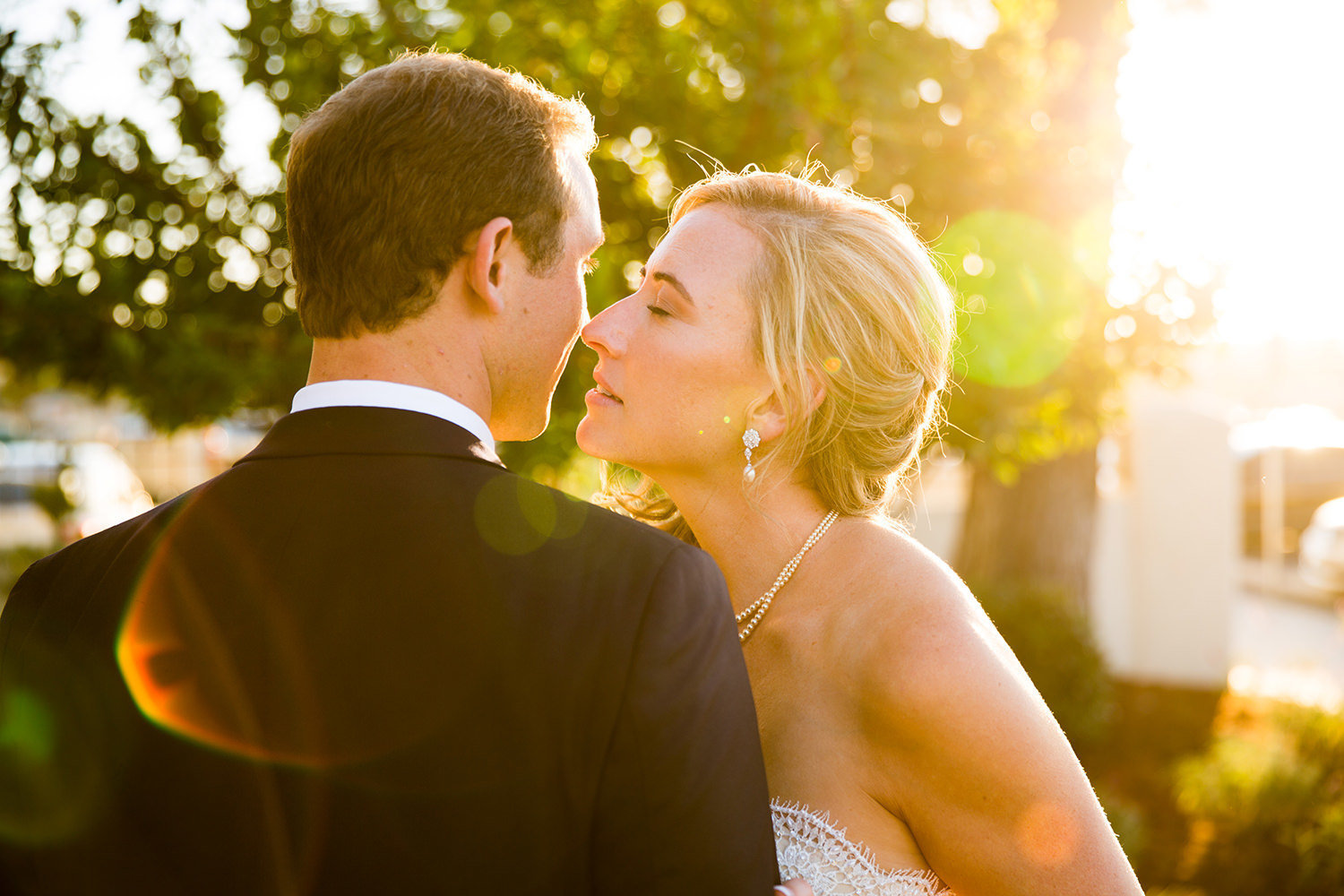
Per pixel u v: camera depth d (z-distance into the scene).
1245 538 13.20
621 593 0.96
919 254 1.56
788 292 1.47
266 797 0.92
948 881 1.34
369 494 0.99
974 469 7.34
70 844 0.98
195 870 0.92
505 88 1.09
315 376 1.08
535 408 1.19
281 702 0.93
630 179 3.84
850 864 1.33
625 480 1.93
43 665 1.02
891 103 3.58
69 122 3.60
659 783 0.91
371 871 0.90
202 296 3.76
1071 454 7.78
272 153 3.61
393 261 1.03
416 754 0.91
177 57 3.63
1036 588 7.36
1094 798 1.29
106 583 1.03
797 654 1.45
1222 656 8.83
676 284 1.49
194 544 1.01
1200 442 8.98
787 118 3.36
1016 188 3.94
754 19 3.35
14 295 3.51
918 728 1.29
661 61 3.56
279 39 3.64
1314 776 5.41
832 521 1.55
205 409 3.57
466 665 0.92
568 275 1.15
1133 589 9.13
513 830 0.91
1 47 3.46
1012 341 3.52
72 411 16.42
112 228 3.74
